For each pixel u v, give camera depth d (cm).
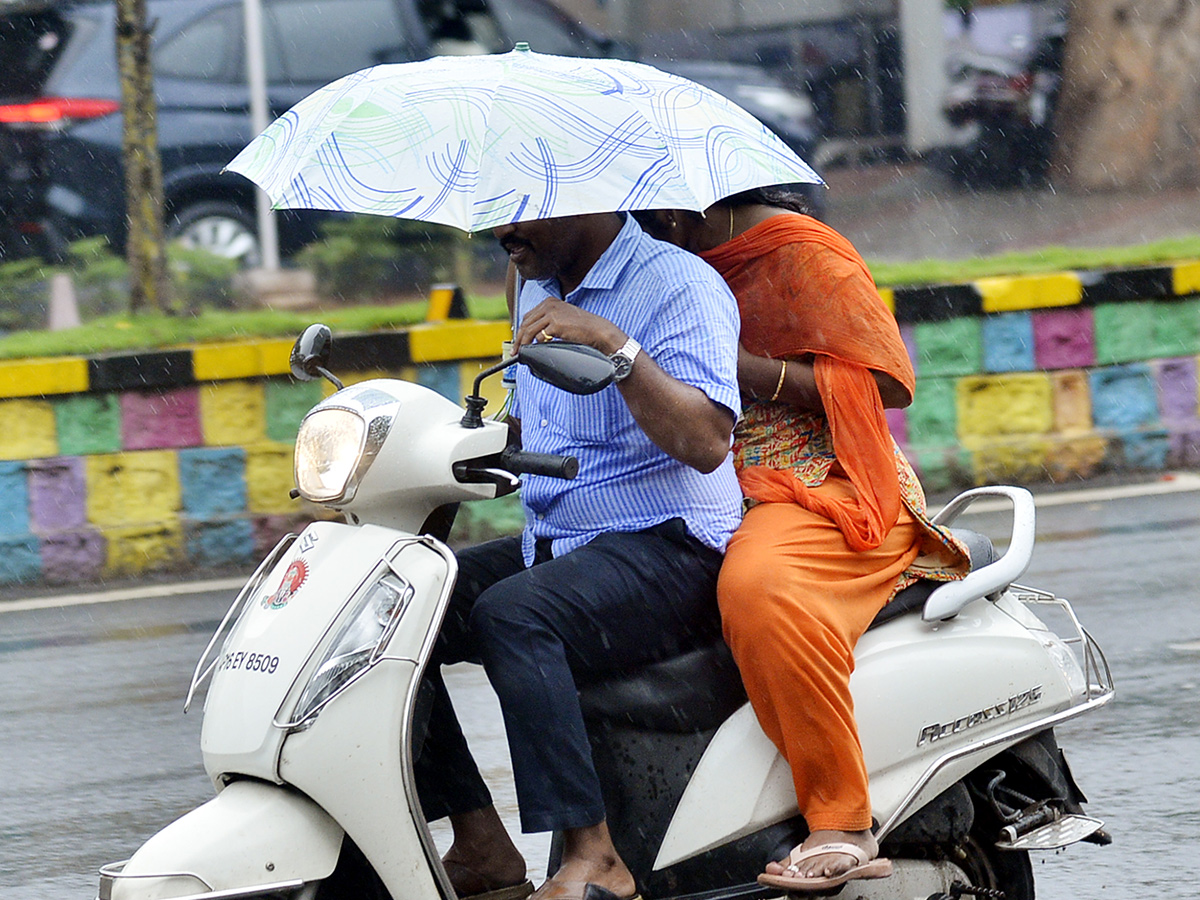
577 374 1028
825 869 1115
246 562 3138
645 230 1334
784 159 1184
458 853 1240
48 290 4234
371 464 1059
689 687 1156
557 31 5053
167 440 3155
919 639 1213
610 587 1127
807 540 1158
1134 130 6494
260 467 3184
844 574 1168
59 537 3034
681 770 1156
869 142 6656
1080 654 2234
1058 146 6556
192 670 2350
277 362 3192
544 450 1188
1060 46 6725
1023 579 2648
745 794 1150
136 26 3809
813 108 6550
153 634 2583
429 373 3284
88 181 4356
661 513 1159
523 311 1240
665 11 6794
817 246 1266
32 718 2144
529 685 1093
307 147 1112
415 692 1032
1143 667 2188
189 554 3111
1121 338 3628
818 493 1192
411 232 4634
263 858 993
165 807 1806
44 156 4338
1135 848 1617
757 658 1127
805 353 1249
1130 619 2403
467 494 1082
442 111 1099
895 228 6016
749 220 1307
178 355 3138
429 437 1072
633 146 1095
